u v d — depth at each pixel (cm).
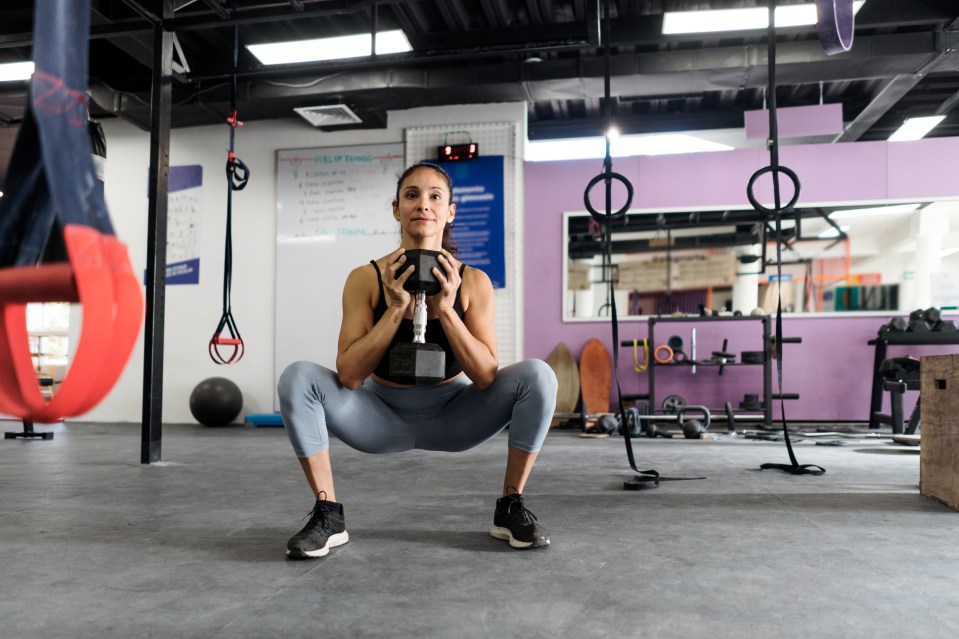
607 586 158
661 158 717
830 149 696
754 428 643
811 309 986
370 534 212
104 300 61
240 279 752
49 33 64
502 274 711
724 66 619
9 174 66
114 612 142
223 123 758
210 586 159
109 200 778
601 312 789
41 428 672
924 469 282
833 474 343
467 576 166
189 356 754
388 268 171
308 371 186
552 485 312
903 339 611
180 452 458
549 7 595
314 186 749
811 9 526
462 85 656
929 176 682
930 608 143
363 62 495
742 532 215
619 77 638
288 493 291
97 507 261
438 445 205
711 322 706
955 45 579
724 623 134
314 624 134
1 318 65
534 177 727
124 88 736
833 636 127
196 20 411
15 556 188
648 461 403
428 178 188
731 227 1018
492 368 188
